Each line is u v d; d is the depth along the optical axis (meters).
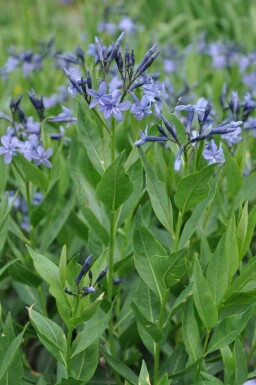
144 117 3.36
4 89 6.17
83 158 3.72
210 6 11.43
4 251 4.29
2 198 3.54
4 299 4.37
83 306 2.81
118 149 4.16
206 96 6.54
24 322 4.25
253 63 6.89
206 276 3.05
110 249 3.32
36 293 3.90
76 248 4.14
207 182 2.83
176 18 10.62
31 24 9.29
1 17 12.01
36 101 3.83
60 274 2.73
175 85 6.46
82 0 12.08
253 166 4.63
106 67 3.18
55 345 2.85
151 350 3.30
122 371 3.25
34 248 3.90
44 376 3.69
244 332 3.40
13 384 2.87
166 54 7.24
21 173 3.84
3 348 2.86
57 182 3.68
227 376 3.12
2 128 4.86
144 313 3.41
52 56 6.73
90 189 3.74
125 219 3.72
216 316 2.95
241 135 4.40
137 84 3.09
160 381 2.84
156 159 3.50
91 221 3.35
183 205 2.95
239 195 3.94
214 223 3.97
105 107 2.99
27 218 4.34
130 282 4.14
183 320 3.10
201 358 3.00
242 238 3.03
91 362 3.04
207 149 3.26
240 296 3.09
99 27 7.11
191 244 3.81
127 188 3.10
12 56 6.30
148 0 11.77
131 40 7.09
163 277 2.97
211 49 7.19
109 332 3.45
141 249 3.08
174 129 2.95
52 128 4.52
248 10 11.44
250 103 3.97
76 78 3.17
